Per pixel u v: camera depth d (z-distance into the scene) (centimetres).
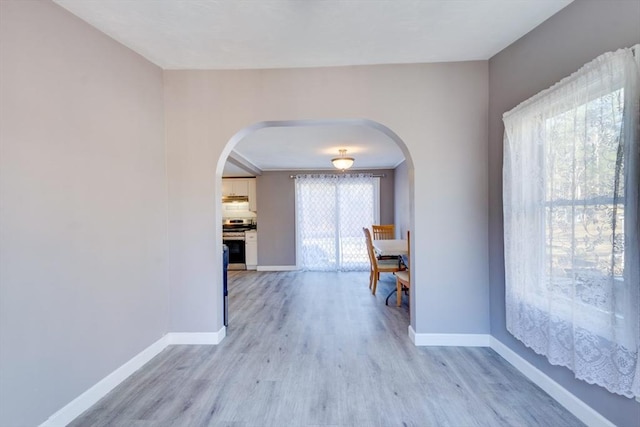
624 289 138
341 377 220
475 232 263
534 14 191
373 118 264
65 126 177
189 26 202
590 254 153
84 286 188
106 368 203
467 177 263
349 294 467
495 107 250
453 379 215
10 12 148
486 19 197
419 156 264
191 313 275
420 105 263
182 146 272
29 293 156
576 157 160
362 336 295
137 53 238
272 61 254
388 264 481
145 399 196
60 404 171
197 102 271
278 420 175
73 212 181
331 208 686
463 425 170
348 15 192
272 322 339
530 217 199
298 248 688
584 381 170
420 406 186
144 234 244
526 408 183
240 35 214
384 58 253
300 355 254
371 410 183
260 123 272
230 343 279
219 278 282
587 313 155
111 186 211
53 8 170
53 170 169
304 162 612
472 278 265
